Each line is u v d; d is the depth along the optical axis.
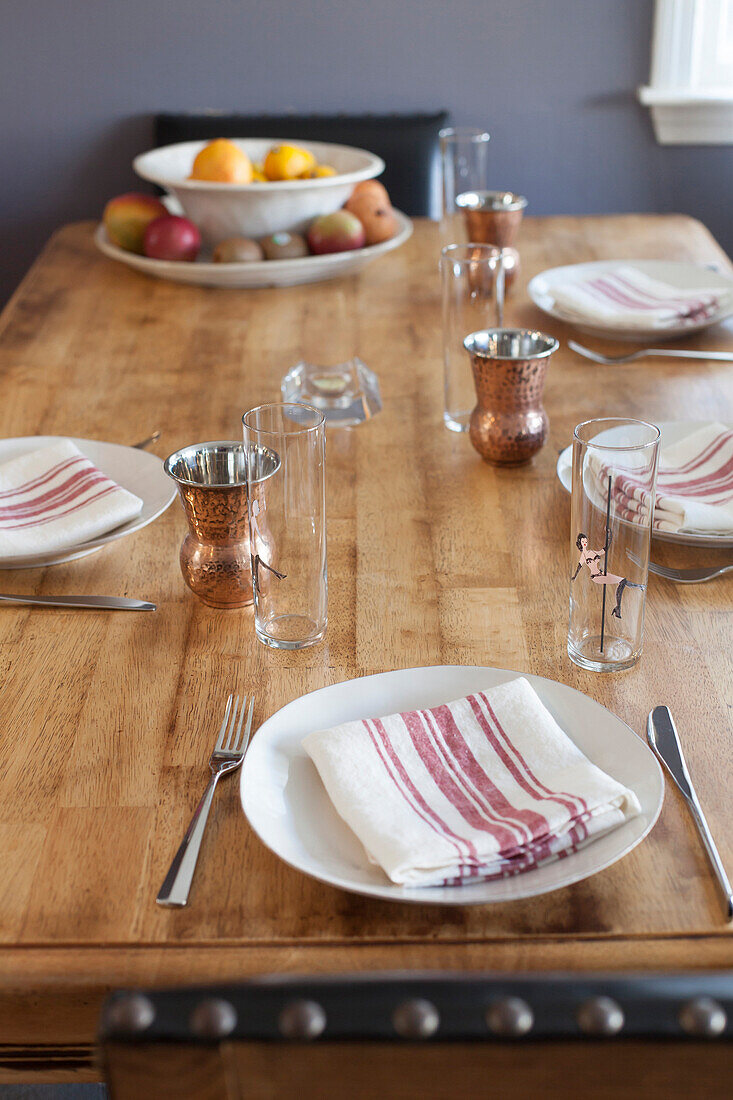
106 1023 0.37
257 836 0.65
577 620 0.81
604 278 1.56
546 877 0.59
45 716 0.77
